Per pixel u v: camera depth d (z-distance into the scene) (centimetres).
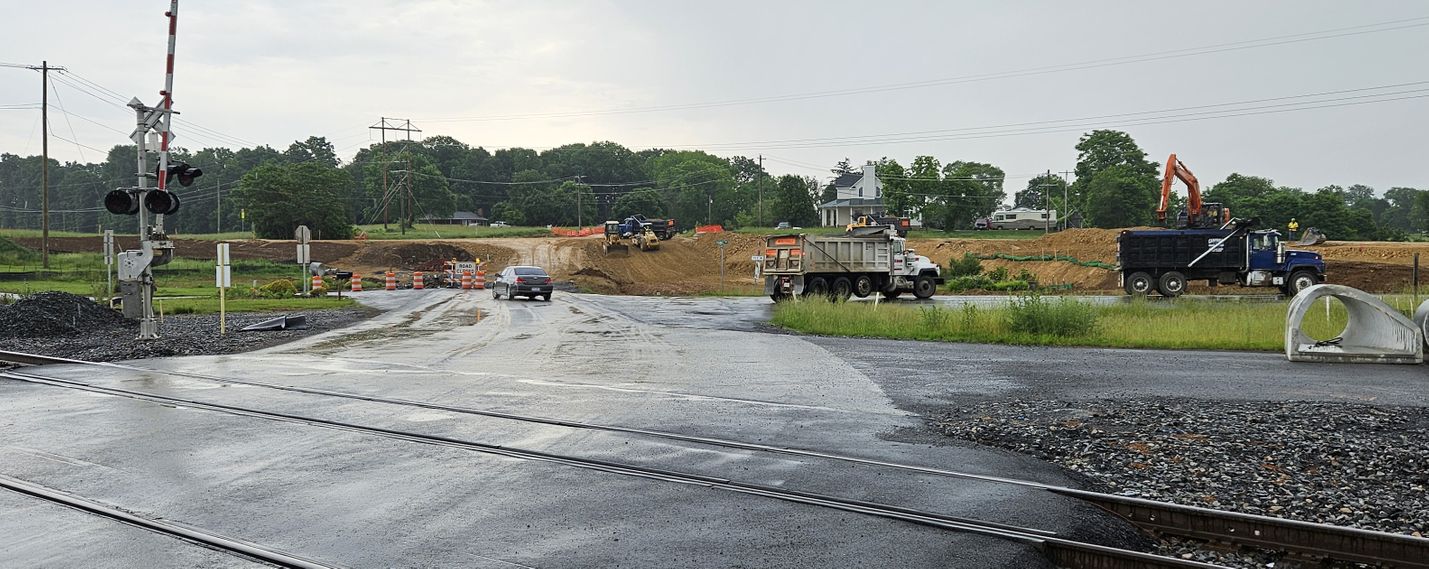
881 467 788
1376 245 5822
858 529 617
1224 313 2152
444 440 888
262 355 1639
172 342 1791
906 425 983
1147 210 10331
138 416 1004
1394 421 996
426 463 795
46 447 847
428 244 6944
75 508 654
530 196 13488
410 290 4781
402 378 1333
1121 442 891
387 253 6769
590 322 2503
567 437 906
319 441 881
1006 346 1839
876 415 1043
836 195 14088
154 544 579
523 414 1032
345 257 6694
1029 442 898
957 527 621
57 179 17512
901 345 1858
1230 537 623
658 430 944
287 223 8644
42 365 1469
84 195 16300
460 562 547
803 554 565
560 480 740
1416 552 576
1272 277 3581
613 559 554
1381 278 4066
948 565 550
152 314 1872
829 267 3450
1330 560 595
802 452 841
